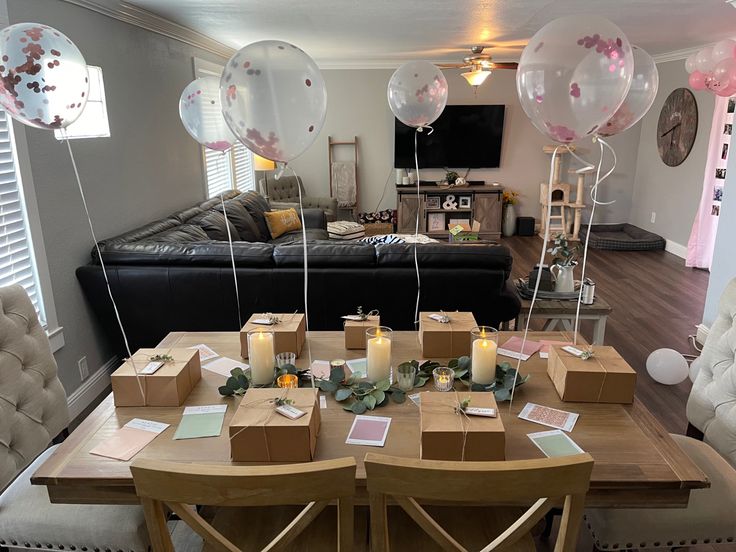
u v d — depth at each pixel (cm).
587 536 197
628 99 175
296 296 298
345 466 95
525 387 162
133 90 371
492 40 514
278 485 95
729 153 346
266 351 158
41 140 264
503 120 729
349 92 717
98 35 323
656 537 144
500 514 146
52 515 146
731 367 170
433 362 173
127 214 362
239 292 297
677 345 378
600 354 162
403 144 732
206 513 202
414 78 266
